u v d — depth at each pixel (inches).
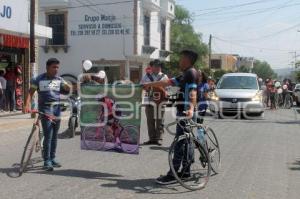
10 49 742.5
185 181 293.9
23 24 716.0
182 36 2130.9
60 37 1338.6
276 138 527.5
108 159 378.0
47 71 331.3
